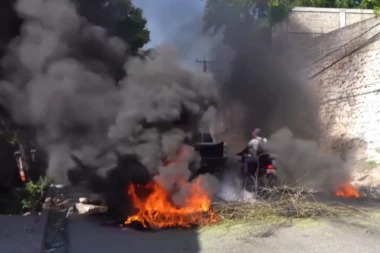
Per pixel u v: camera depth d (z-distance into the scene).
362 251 6.35
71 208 10.64
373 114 17.02
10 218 8.91
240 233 7.51
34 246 6.98
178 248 6.92
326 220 8.18
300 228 7.66
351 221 8.14
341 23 25.20
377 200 10.89
